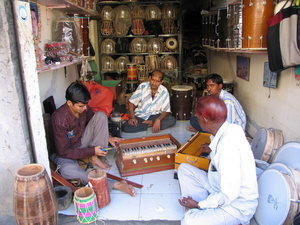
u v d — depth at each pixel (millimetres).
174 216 2318
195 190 2227
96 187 2316
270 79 3195
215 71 6629
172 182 2840
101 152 2863
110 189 2631
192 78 6113
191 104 4863
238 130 1846
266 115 3396
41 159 2266
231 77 5133
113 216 2312
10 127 2035
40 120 2236
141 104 4355
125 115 4574
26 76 2029
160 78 4078
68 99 2543
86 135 2990
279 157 2504
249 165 1848
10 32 1876
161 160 3023
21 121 2033
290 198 1883
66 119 2633
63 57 3121
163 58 6254
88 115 3092
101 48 6133
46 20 3303
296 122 2602
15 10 1881
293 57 2244
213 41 4254
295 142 2367
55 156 2777
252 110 3941
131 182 2811
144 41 6184
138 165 2965
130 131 4227
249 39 2910
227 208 1882
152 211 2381
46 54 3021
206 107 1800
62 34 3543
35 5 2758
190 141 3203
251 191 1892
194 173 2297
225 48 3535
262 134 3023
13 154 2100
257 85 3697
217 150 1838
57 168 2645
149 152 2936
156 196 2602
